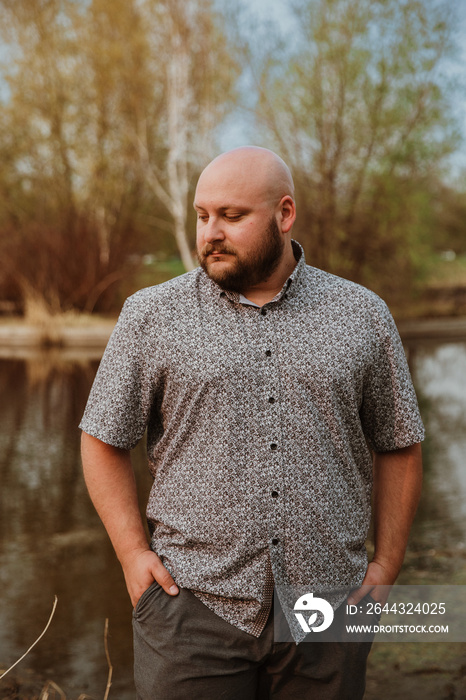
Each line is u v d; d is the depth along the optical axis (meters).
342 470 1.63
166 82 19.30
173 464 1.64
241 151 1.63
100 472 1.70
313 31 17.33
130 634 3.41
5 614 3.60
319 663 1.62
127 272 18.70
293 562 1.57
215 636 1.58
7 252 17.78
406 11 16.92
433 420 8.52
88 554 4.46
